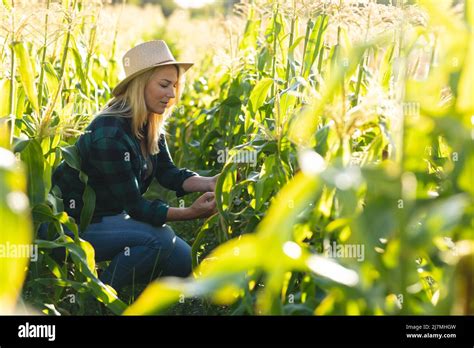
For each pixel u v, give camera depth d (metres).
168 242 4.52
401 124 2.22
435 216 2.01
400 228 2.15
